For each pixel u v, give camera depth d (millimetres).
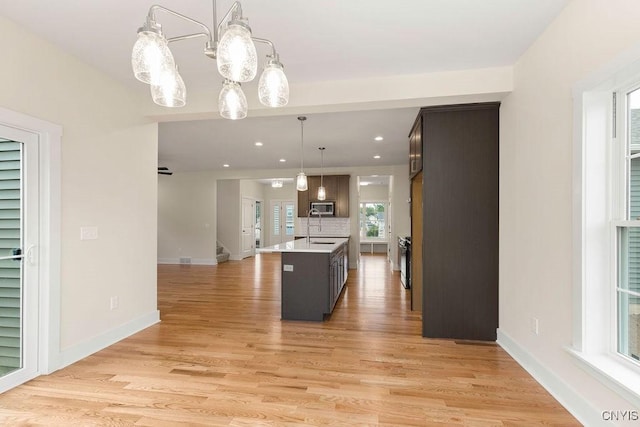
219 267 8219
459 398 2203
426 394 2252
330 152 6188
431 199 3359
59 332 2609
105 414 2006
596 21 1797
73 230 2742
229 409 2062
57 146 2578
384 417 1990
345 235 8109
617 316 1869
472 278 3303
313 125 4434
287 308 3980
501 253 3176
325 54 2641
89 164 2902
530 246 2572
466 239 3309
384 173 7805
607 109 1880
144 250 3629
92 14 2143
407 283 5691
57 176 2578
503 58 2730
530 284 2576
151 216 3742
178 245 8922
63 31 2355
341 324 3799
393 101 3088
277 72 1462
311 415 2004
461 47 2541
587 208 1899
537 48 2432
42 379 2436
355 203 7922
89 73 2895
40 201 2500
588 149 1896
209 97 3389
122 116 3287
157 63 1229
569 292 2061
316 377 2488
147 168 3666
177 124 4387
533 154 2516
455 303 3326
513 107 2865
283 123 4363
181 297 5109
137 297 3520
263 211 12492
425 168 3363
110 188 3141
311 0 1976
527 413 2035
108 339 3107
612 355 1853
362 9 2068
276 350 3016
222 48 1163
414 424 1925
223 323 3824
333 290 4324
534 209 2506
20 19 2205
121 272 3285
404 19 2174
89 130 2898
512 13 2117
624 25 1607
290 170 8281
